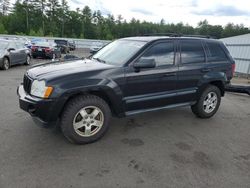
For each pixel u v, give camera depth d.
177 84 4.68
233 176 3.25
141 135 4.36
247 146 4.18
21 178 2.96
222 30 82.00
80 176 3.07
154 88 4.39
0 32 61.59
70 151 3.65
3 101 5.92
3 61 10.90
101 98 3.96
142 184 2.98
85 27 84.38
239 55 15.95
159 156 3.65
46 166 3.23
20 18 71.75
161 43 4.47
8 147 3.66
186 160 3.58
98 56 4.92
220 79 5.29
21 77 9.37
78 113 3.73
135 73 4.10
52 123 3.64
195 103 5.19
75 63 4.37
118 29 88.69
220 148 4.04
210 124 5.14
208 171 3.33
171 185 2.99
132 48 4.39
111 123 4.85
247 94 8.59
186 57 4.81
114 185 2.94
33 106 3.53
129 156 3.61
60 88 3.49
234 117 5.75
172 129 4.72
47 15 77.06
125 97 4.10
